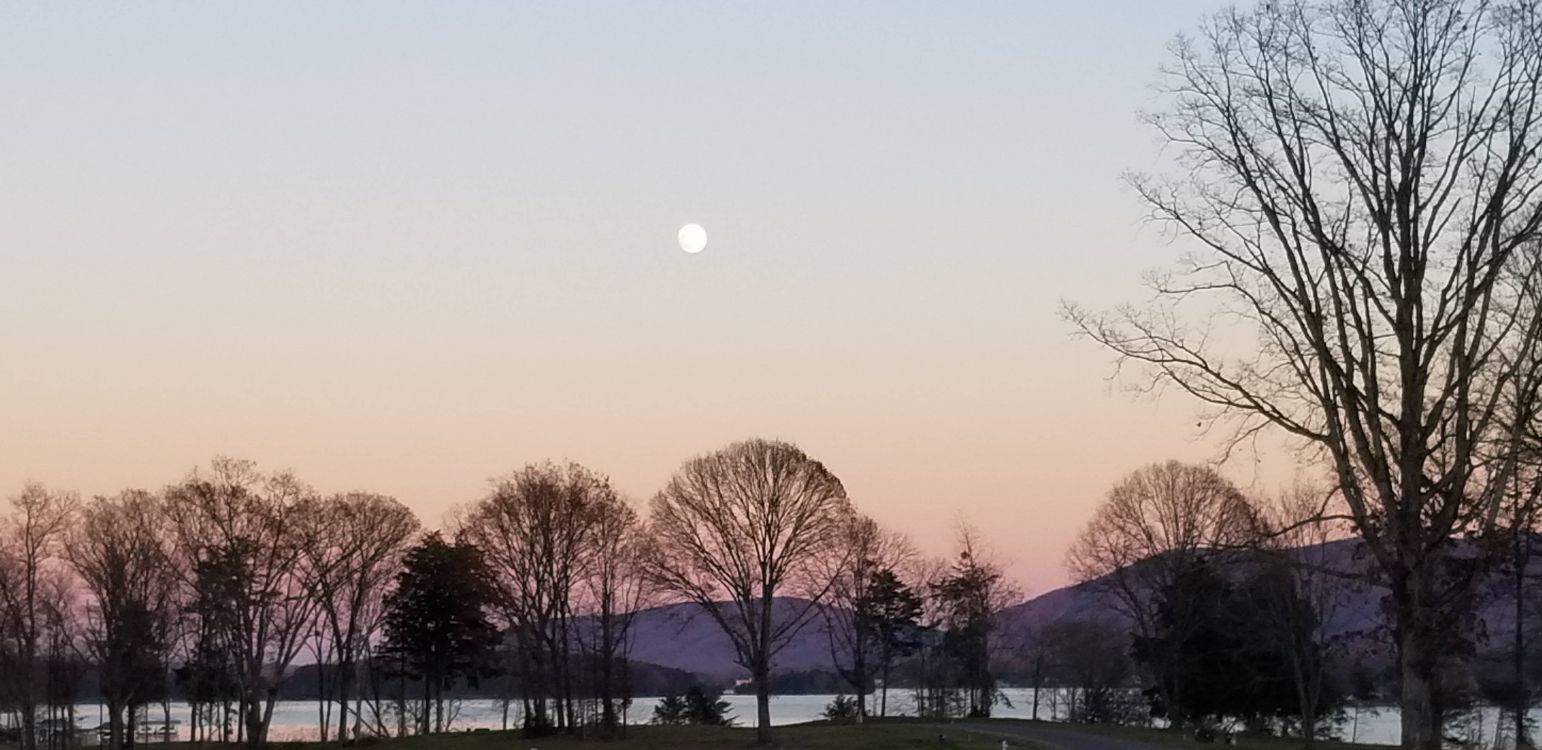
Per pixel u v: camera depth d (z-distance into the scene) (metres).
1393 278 23.12
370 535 97.38
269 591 89.69
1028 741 75.00
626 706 103.00
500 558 94.25
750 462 81.44
